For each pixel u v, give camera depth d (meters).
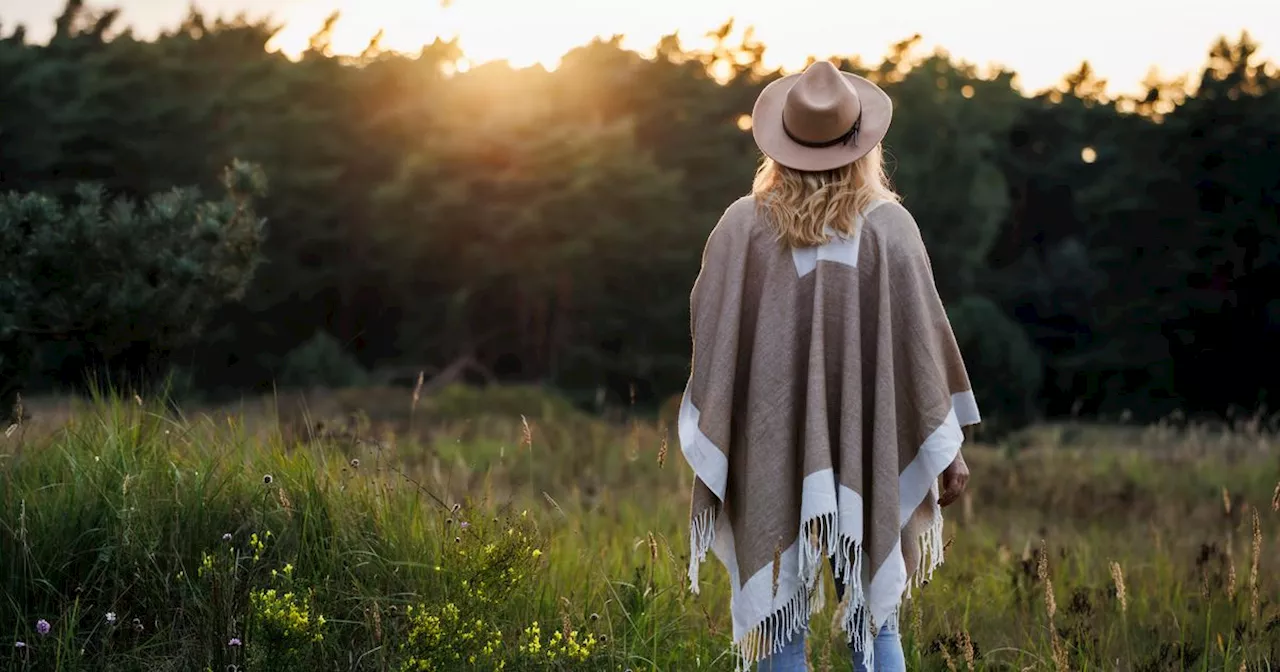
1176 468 12.80
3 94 52.22
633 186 51.59
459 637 3.57
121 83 54.06
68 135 52.19
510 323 53.31
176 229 6.06
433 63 58.00
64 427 4.67
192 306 6.11
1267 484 11.34
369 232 54.78
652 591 4.55
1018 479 11.26
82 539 4.00
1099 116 77.00
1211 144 43.16
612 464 11.14
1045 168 74.94
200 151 54.47
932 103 62.00
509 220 50.94
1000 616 5.13
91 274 5.80
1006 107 74.06
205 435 4.86
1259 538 4.15
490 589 3.86
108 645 3.69
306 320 55.50
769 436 3.36
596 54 57.72
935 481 3.36
